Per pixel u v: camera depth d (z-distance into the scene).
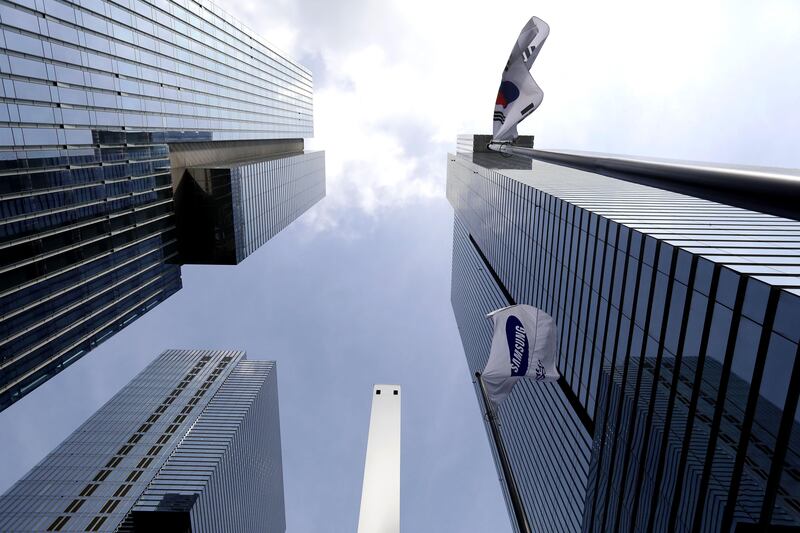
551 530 59.12
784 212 5.43
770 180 5.43
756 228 31.41
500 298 88.19
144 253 53.88
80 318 42.72
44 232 37.94
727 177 6.09
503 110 21.66
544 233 53.81
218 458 94.31
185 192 63.72
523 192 64.06
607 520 35.22
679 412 25.06
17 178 35.09
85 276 43.16
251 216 73.94
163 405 115.44
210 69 72.56
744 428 19.89
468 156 126.81
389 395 10.50
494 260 86.50
